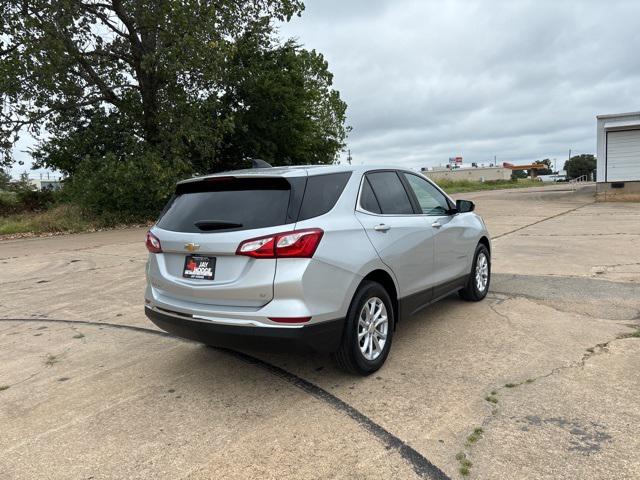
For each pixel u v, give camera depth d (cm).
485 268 632
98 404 373
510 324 521
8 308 686
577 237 1155
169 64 1828
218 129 2034
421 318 555
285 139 2467
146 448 309
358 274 380
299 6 2206
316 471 278
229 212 371
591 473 266
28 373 442
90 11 1866
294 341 341
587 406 337
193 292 370
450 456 287
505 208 2117
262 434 320
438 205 540
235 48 1958
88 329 570
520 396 355
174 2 1716
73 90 1950
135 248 1244
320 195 379
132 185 1838
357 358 386
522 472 269
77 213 1872
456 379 390
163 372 430
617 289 650
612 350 435
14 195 2559
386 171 473
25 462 298
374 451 295
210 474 279
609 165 2348
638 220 1444
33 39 1708
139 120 2061
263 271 343
